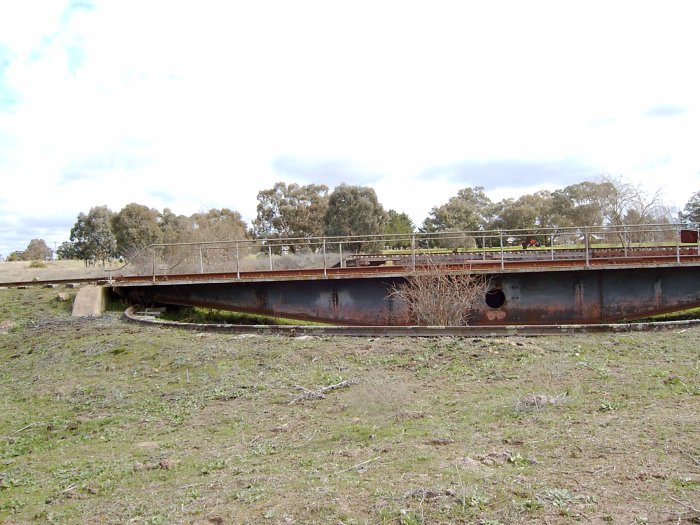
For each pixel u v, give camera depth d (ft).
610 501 13.51
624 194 156.87
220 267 79.82
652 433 17.87
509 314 62.23
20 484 19.07
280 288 65.36
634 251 76.13
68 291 65.62
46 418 27.07
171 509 15.21
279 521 13.69
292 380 28.94
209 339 40.04
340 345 35.19
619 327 35.60
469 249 104.06
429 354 31.68
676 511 12.84
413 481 15.25
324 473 16.70
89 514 15.75
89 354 39.14
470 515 13.14
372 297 63.57
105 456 21.13
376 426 21.09
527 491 14.17
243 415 24.34
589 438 17.83
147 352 37.81
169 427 23.97
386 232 179.52
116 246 168.25
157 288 66.80
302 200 194.90
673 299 61.93
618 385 23.97
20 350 43.88
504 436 18.56
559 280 62.13
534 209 188.85
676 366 26.37
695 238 81.20
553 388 24.25
